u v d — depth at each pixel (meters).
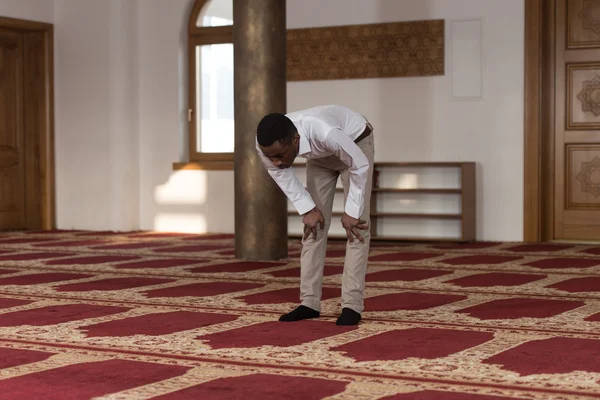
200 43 10.48
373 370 3.38
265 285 5.94
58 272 6.69
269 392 3.04
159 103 10.62
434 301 5.16
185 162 10.59
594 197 9.02
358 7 9.61
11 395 3.02
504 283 5.92
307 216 4.31
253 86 7.32
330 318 4.61
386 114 9.55
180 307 5.01
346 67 9.68
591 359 3.53
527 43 8.98
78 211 11.01
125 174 10.70
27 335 4.15
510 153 9.10
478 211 9.24
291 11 9.90
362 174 4.11
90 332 4.22
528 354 3.63
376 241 9.44
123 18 10.62
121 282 6.09
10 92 10.98
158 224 10.70
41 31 11.02
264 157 4.14
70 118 10.98
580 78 9.02
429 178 9.38
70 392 3.06
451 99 9.29
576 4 9.01
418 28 9.38
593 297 5.27
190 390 3.07
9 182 11.02
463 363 3.48
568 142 9.09
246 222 7.48
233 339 4.02
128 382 3.20
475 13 9.17
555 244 8.84
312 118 4.09
